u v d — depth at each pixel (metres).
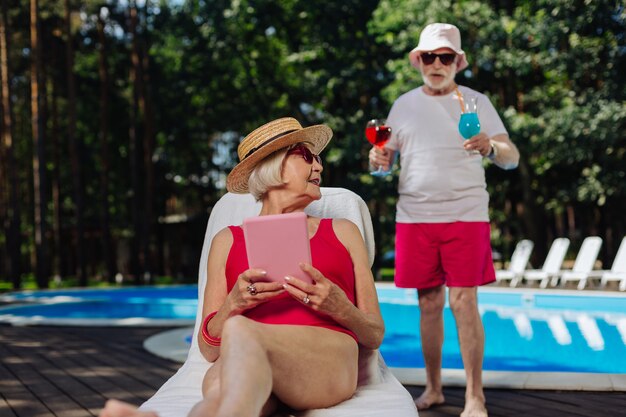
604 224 17.39
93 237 24.34
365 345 2.26
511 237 18.06
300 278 2.04
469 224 3.57
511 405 3.51
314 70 19.23
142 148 22.47
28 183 23.62
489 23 14.38
